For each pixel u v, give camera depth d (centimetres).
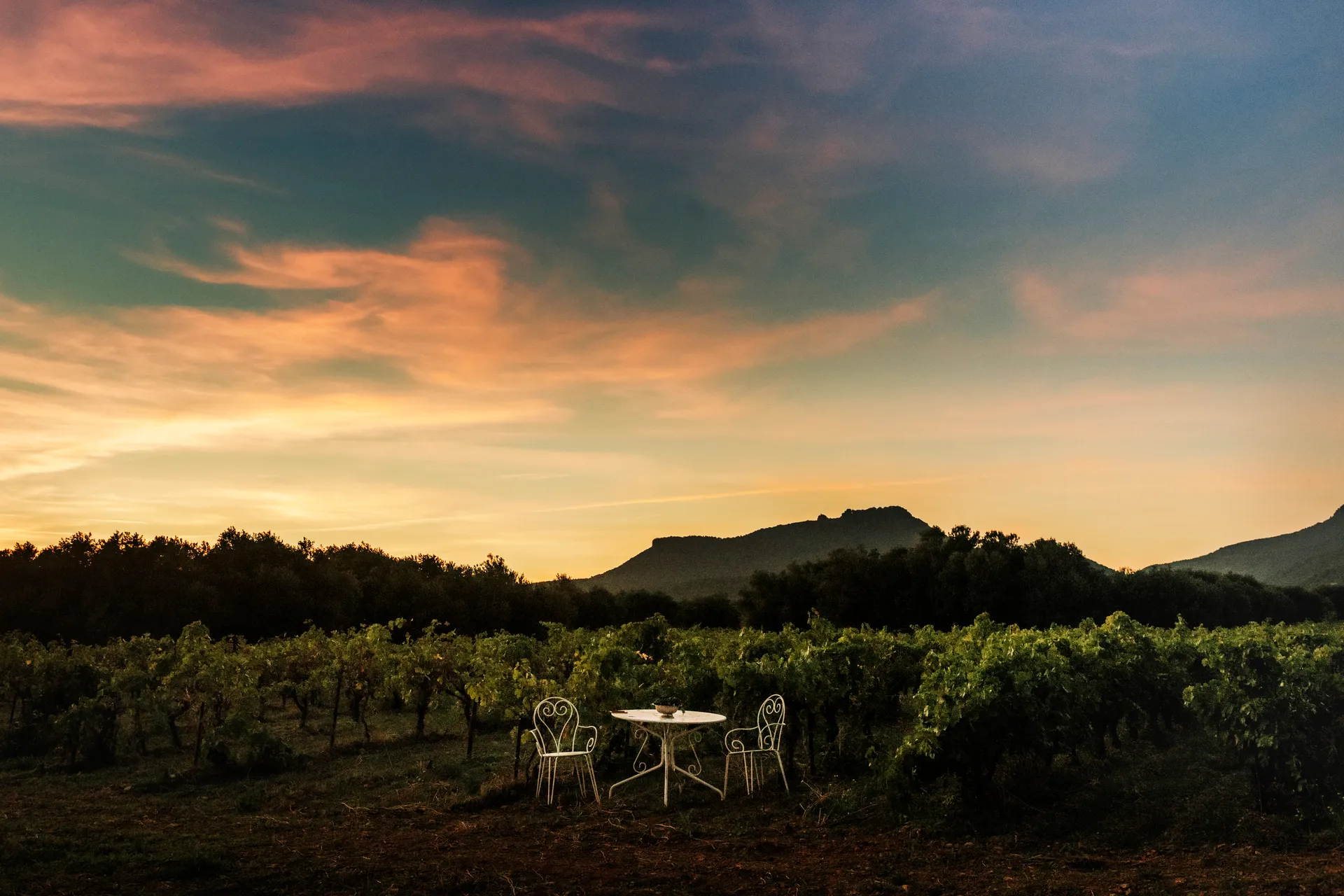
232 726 1088
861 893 567
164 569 4091
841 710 1021
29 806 877
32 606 3659
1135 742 1092
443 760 1133
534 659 1206
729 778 976
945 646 1282
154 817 826
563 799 885
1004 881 585
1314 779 698
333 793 938
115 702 1195
